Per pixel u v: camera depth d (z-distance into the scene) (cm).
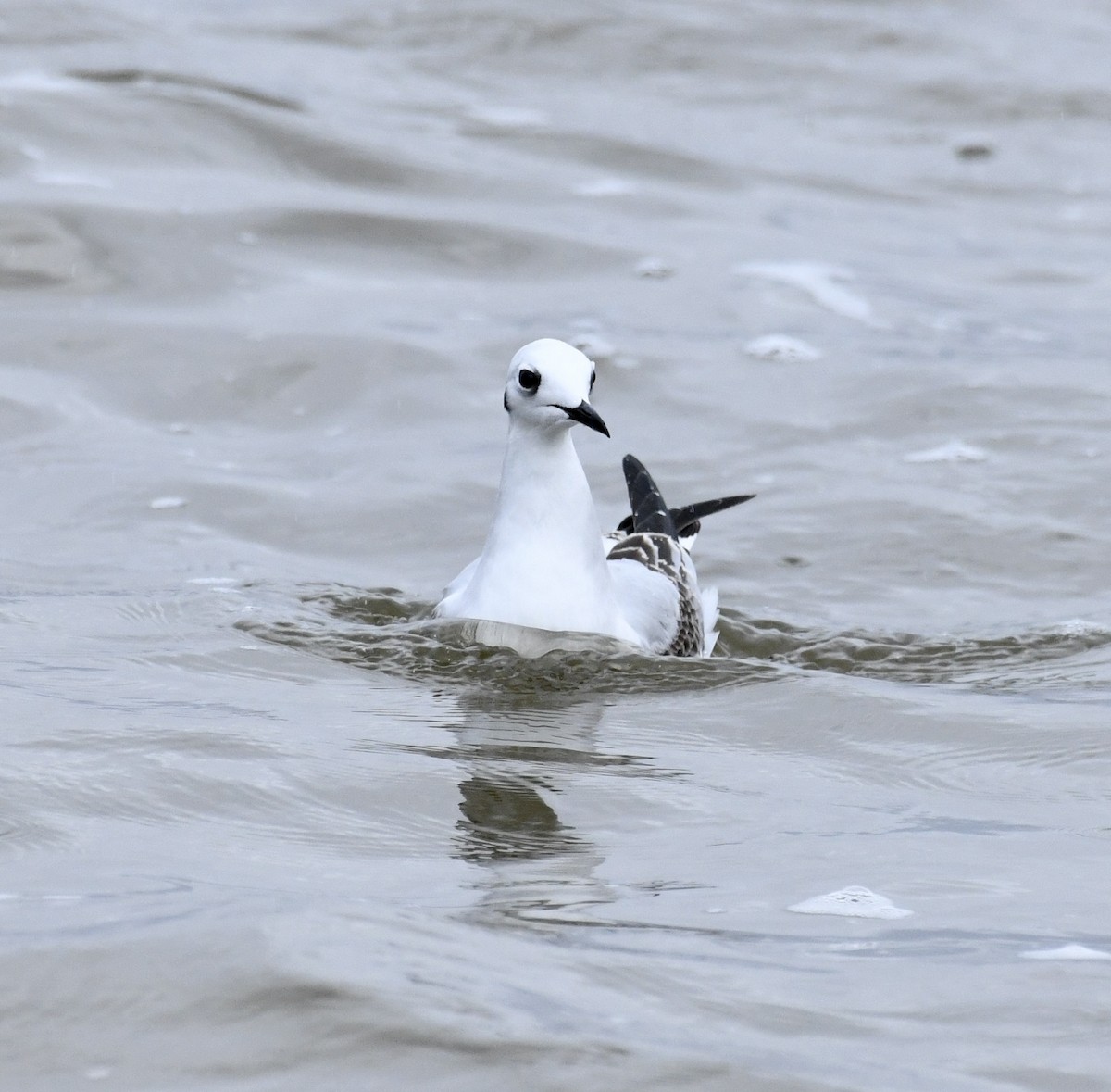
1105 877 743
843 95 2914
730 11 3200
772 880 729
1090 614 1283
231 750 877
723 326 2003
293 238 2141
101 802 796
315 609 1211
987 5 3500
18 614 1159
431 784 847
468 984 574
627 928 654
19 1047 532
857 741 967
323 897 669
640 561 1271
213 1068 519
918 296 2147
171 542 1377
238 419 1716
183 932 605
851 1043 552
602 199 2395
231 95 2512
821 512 1498
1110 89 2997
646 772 892
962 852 779
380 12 3092
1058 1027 570
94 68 2572
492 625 1152
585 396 1134
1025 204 2542
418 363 1833
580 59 2958
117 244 2044
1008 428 1708
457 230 2202
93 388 1744
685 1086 513
